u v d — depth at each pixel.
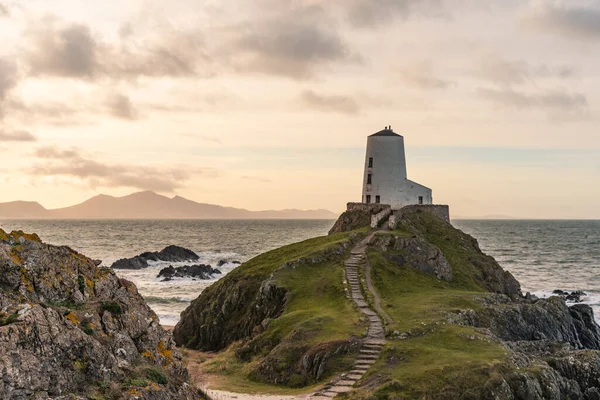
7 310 19.39
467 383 36.22
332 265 67.19
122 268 146.00
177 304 95.81
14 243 22.94
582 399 41.34
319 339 45.28
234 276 69.62
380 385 36.81
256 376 43.91
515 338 55.09
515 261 171.50
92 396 19.02
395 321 49.09
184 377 25.09
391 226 80.25
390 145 94.44
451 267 74.56
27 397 17.55
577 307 69.75
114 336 22.56
